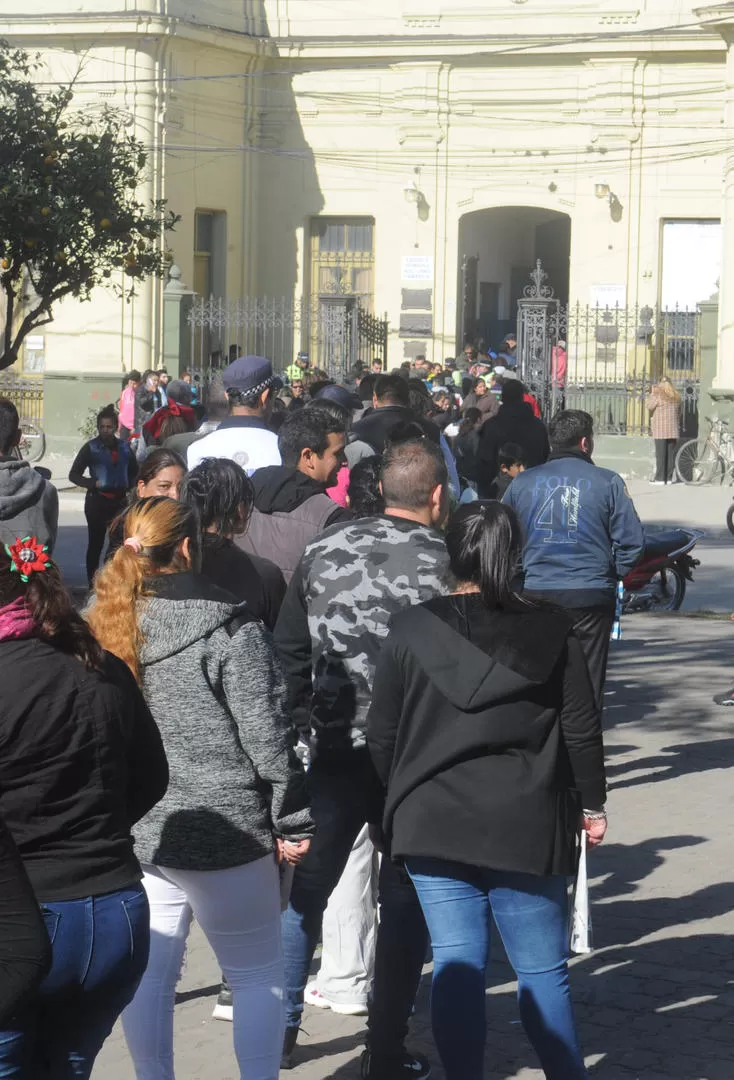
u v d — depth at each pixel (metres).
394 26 30.14
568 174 29.92
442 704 4.02
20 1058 3.23
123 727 3.39
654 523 19.95
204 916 4.07
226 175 30.12
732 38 25.39
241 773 4.02
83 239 12.42
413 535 4.61
